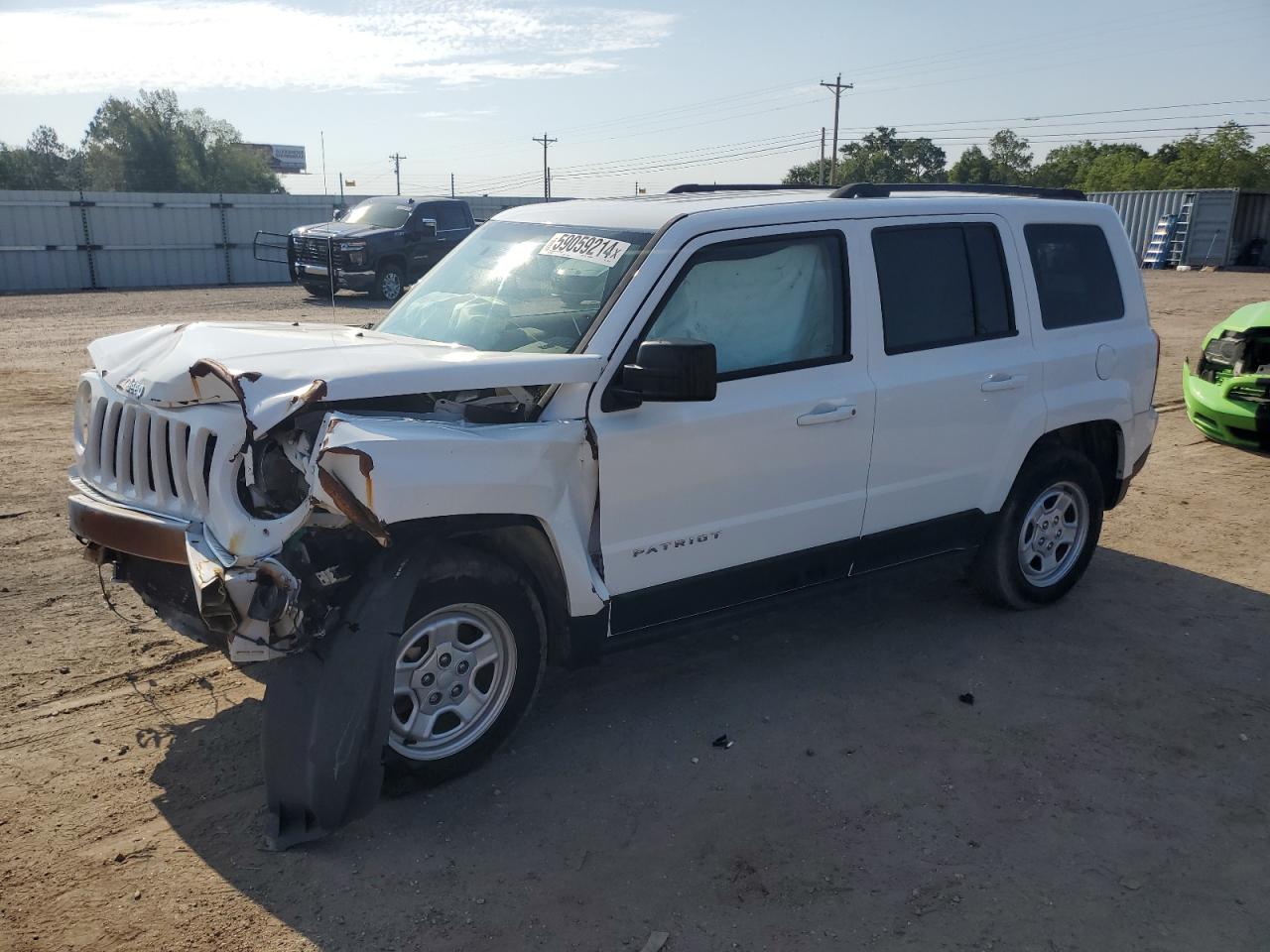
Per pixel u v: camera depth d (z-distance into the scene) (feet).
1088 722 14.17
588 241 14.12
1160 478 26.66
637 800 12.13
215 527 10.53
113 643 15.67
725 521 13.62
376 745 10.75
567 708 14.37
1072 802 12.23
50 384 37.22
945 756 13.24
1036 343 16.83
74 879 10.41
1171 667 15.85
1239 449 29.78
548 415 12.23
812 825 11.71
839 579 15.30
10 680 14.38
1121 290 18.40
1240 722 14.23
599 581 12.57
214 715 13.67
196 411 10.87
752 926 10.02
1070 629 17.28
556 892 10.48
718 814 11.89
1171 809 12.13
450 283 15.55
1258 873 10.97
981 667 15.78
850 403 14.37
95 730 13.20
